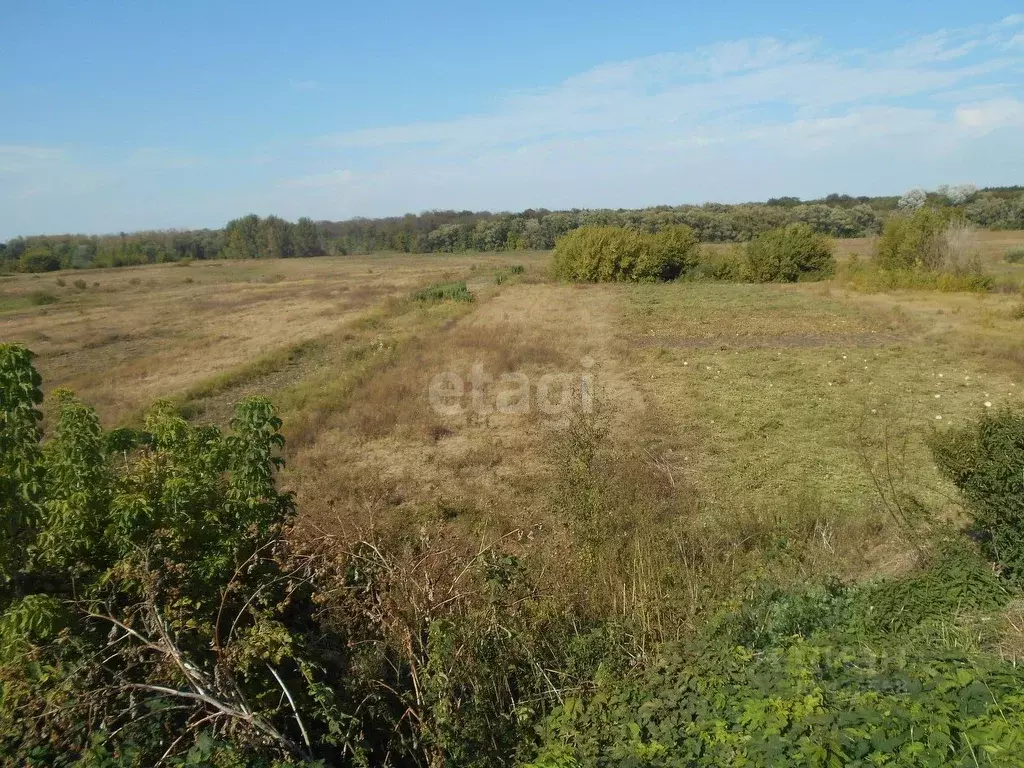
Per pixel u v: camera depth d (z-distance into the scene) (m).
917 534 6.27
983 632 4.62
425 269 64.50
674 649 4.56
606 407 12.45
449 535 6.94
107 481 4.87
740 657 4.28
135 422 13.71
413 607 4.62
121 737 3.64
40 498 4.59
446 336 22.52
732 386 14.99
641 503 7.46
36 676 3.60
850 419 12.11
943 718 3.18
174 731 3.78
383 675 4.46
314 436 12.13
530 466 10.21
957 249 33.78
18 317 36.91
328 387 15.67
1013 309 23.70
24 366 4.79
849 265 40.19
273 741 3.64
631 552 6.09
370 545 4.98
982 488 5.37
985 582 5.12
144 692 3.87
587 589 5.53
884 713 3.29
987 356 17.08
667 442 10.94
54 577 4.53
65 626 3.82
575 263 42.81
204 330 29.95
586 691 4.38
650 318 25.81
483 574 5.05
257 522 5.01
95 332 29.77
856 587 5.65
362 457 11.10
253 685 3.97
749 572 5.91
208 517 4.73
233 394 16.70
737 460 10.15
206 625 4.11
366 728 4.20
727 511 8.15
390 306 31.94
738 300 31.11
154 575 3.99
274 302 40.62
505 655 4.49
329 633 4.70
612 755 3.54
